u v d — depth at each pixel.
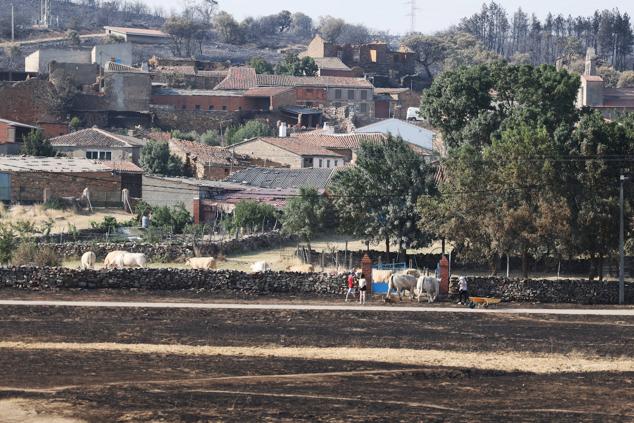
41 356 133.88
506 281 185.88
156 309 163.38
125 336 145.75
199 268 197.50
